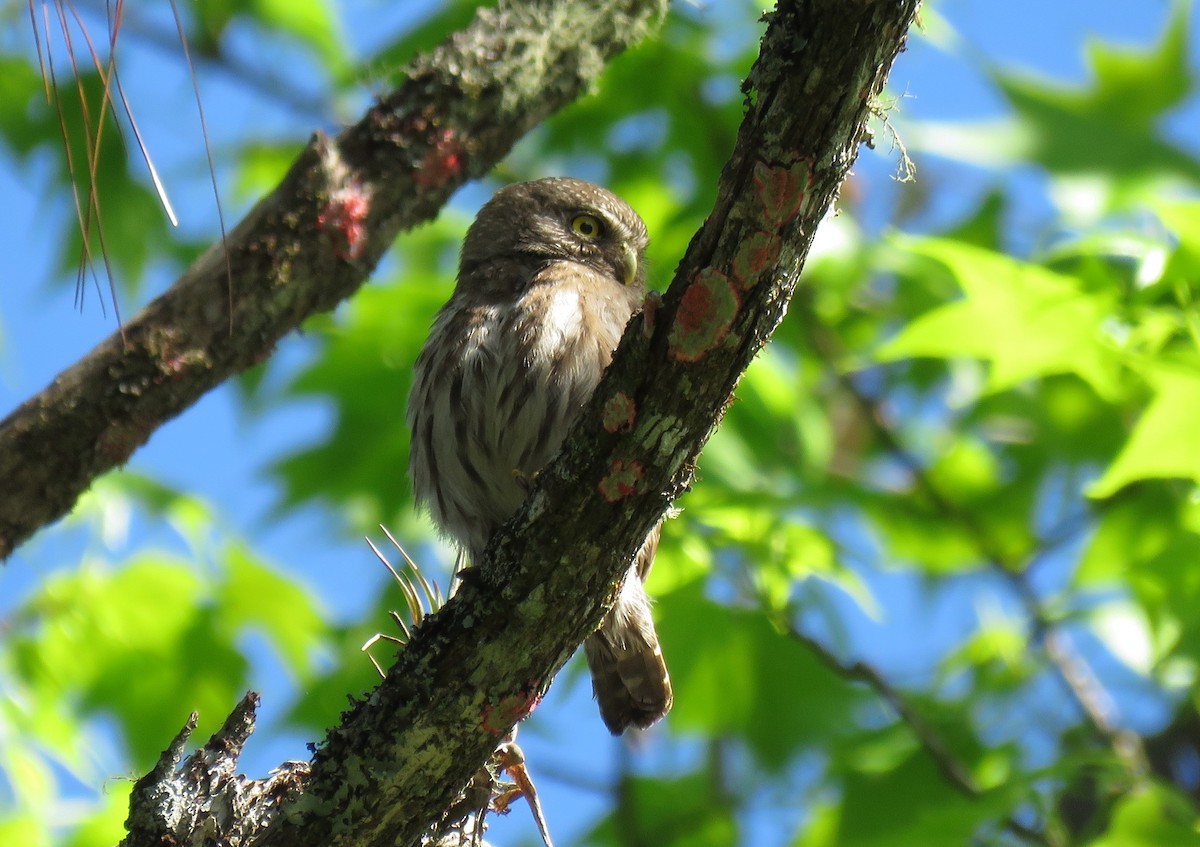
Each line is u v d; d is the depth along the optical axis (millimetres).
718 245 4621
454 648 5129
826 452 11727
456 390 8250
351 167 6930
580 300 8320
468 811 5676
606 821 11695
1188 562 9477
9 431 6242
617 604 8172
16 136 11000
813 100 4383
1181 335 8961
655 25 7844
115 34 4367
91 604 11008
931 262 12211
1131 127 10914
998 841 9453
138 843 5176
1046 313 8844
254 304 6629
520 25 7398
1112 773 9117
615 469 4898
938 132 10750
